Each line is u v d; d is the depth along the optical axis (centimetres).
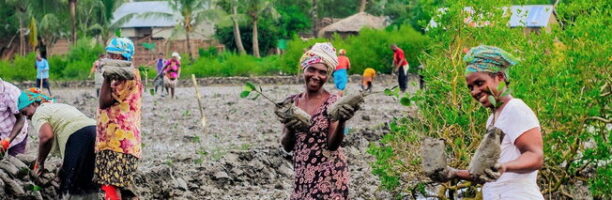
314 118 750
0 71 4912
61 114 959
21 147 1098
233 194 1212
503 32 1027
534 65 921
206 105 2811
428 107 996
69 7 6425
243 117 2320
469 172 584
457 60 1036
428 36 1048
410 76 4700
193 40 6894
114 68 896
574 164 941
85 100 3097
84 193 960
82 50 5388
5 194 993
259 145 1670
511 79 912
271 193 1221
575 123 905
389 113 2295
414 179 1062
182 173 1256
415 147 965
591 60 934
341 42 4947
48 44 6881
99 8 6675
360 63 4794
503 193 611
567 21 1036
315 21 7656
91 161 958
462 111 991
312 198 749
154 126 2100
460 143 939
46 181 1048
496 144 577
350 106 721
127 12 8069
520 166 590
